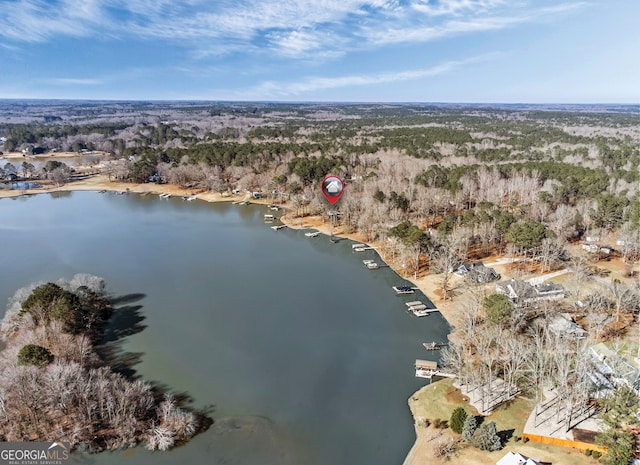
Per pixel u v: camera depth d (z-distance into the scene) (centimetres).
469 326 8650
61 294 8962
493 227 13612
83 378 6944
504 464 5728
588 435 6169
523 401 7044
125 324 10006
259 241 16288
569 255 12706
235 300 11338
